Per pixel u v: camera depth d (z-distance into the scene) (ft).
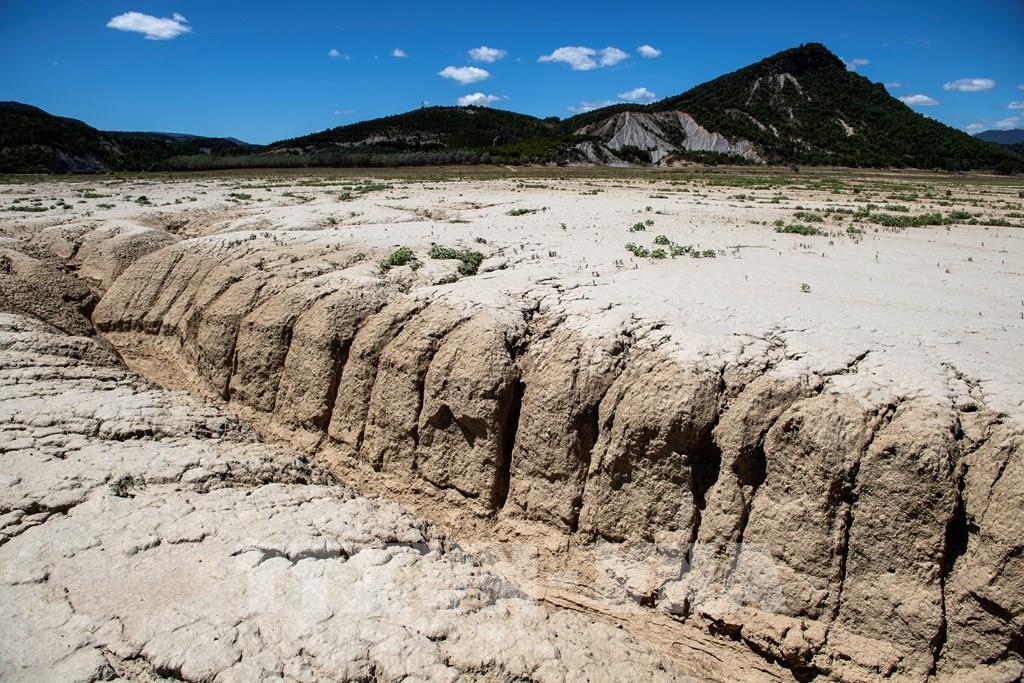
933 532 21.08
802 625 22.31
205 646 19.42
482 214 69.62
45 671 18.42
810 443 22.89
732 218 68.95
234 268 44.91
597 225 60.75
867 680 21.30
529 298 34.86
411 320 34.78
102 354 42.93
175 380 44.50
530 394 29.27
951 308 33.42
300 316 38.34
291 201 87.15
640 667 22.36
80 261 55.47
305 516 26.40
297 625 20.65
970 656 20.57
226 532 24.18
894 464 21.65
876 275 41.39
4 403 31.86
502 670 20.62
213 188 116.37
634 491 25.89
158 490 26.68
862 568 21.93
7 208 74.38
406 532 27.20
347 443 34.73
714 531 24.32
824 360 25.76
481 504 29.78
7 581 21.13
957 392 23.50
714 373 25.75
